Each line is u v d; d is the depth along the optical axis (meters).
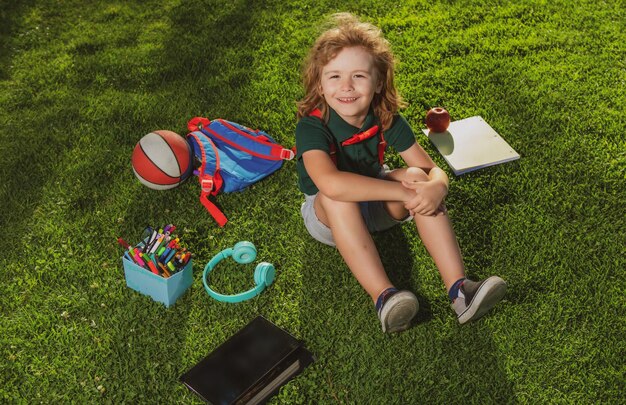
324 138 2.81
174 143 3.46
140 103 4.20
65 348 2.82
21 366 2.75
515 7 5.04
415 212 2.77
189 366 2.74
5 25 5.08
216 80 4.41
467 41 4.67
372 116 2.88
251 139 3.65
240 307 2.97
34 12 5.23
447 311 2.93
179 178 3.47
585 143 3.82
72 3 5.34
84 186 3.61
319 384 2.67
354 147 2.88
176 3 5.31
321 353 2.77
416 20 4.93
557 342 2.80
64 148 3.87
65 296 3.03
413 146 3.02
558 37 4.71
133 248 3.01
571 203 3.43
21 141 3.92
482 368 2.71
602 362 2.73
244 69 4.50
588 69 4.41
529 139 3.84
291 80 4.39
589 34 4.76
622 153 3.74
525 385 2.66
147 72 4.51
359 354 2.77
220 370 2.63
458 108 4.11
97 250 3.25
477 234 3.27
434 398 2.62
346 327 2.88
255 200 3.51
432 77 4.34
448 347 2.79
